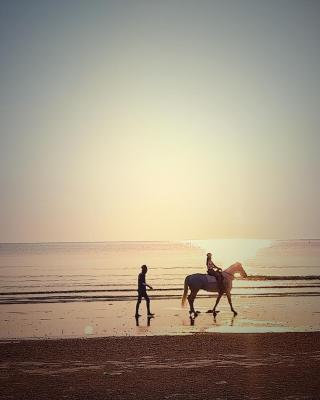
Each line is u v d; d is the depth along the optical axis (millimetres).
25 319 27000
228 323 25328
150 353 18672
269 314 28141
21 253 174125
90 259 114500
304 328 23828
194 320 26359
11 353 18812
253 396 13570
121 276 57844
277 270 65875
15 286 45094
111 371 16297
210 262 28750
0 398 13609
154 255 148125
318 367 16609
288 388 14281
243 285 44688
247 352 18734
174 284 47125
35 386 14711
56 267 78562
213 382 14930
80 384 14859
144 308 31078
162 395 13750
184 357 18062
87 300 34938
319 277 52625
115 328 24125
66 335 22469
